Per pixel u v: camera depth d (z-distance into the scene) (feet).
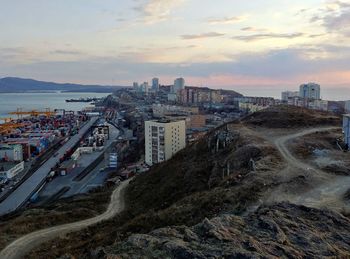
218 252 63.98
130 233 117.29
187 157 258.16
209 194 128.16
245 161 177.37
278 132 236.22
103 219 184.14
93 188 338.95
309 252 65.92
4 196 339.16
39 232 161.58
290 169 144.05
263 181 127.03
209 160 217.97
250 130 248.32
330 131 226.17
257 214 85.61
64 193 338.95
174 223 110.11
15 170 421.18
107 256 65.46
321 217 83.25
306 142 197.16
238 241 68.59
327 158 161.07
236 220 80.28
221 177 169.17
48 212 204.54
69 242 143.95
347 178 130.41
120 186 276.00
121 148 557.33
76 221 180.04
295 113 289.12
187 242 69.92
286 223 78.33
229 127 266.16
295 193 114.42
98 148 569.64
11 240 150.51
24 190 357.82
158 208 175.94
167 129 382.42
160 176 252.62
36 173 427.74
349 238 73.36
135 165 413.18
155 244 69.56
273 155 169.99
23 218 186.50
